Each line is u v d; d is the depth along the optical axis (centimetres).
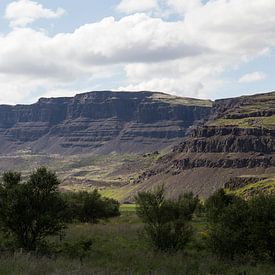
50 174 3525
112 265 2773
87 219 7962
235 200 3712
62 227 3572
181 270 2702
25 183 3472
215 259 3197
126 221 8125
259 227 3281
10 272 2123
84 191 8356
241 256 3256
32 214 3347
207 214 3781
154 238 3772
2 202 3362
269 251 3291
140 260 3072
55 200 3503
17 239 3394
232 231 3356
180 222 3828
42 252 3148
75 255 3206
